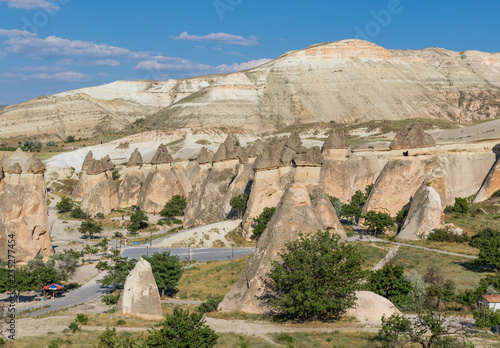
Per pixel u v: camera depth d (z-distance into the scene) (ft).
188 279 210.59
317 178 208.74
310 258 143.23
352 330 132.26
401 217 287.48
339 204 303.48
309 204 167.22
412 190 305.53
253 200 279.08
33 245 233.35
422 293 157.58
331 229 204.74
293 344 121.70
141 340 128.26
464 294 155.33
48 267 204.74
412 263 207.51
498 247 209.97
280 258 159.12
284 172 283.18
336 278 140.56
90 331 140.15
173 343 114.62
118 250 257.14
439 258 213.66
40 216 235.81
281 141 342.23
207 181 344.69
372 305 147.33
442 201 286.05
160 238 305.53
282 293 150.51
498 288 156.66
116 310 164.14
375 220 268.00
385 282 161.58
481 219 282.56
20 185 232.12
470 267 199.93
